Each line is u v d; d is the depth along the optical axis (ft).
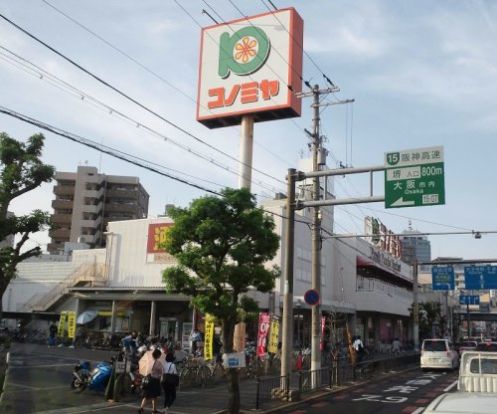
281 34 98.68
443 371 97.91
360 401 56.65
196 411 47.70
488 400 17.11
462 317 320.29
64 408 46.09
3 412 42.68
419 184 53.88
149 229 122.01
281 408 51.11
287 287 58.29
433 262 131.13
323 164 72.69
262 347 79.41
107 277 125.18
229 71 102.17
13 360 80.74
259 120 102.22
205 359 75.20
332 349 91.30
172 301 114.42
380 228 169.78
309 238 120.98
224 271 44.83
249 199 46.24
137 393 55.21
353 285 138.51
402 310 167.32
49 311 132.16
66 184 267.80
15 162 49.06
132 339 80.33
